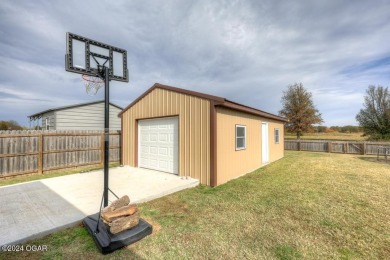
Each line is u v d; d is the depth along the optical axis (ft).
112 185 18.37
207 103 19.89
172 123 23.77
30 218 11.30
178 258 8.20
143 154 27.84
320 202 14.74
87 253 8.46
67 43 11.22
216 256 8.34
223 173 21.12
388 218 12.04
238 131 24.79
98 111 46.80
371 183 20.15
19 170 23.11
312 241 9.48
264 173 26.05
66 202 13.88
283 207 13.78
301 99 73.67
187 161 21.57
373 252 8.64
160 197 15.96
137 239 9.36
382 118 68.03
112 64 12.91
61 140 26.73
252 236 9.93
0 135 21.94
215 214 12.60
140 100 27.61
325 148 55.26
